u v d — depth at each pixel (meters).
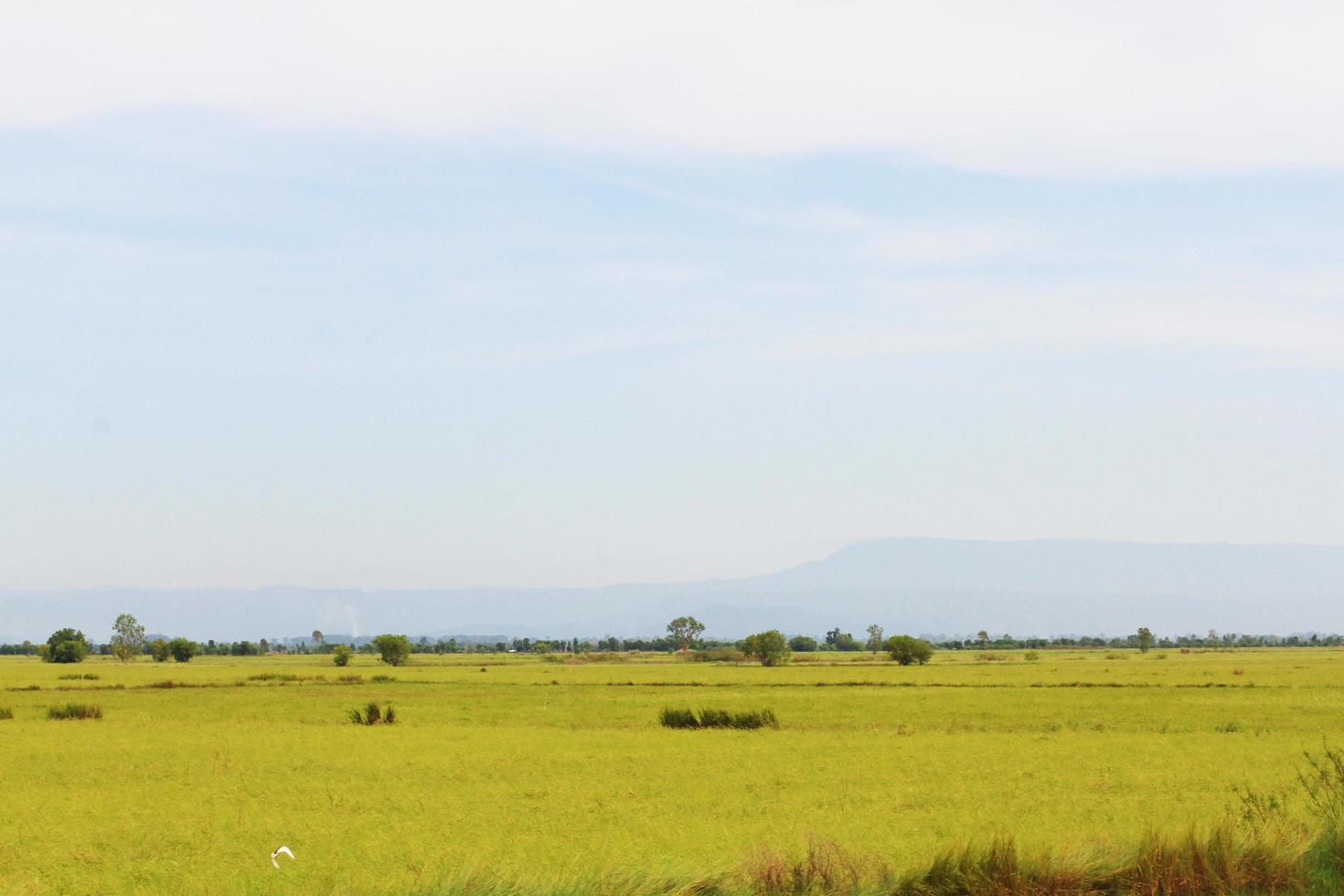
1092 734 51.00
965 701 76.00
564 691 94.56
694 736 51.31
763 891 16.23
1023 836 24.00
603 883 15.72
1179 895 15.81
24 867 22.81
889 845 23.22
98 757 43.06
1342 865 16.12
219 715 68.62
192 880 21.31
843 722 59.69
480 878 16.36
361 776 37.31
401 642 187.50
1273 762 39.41
